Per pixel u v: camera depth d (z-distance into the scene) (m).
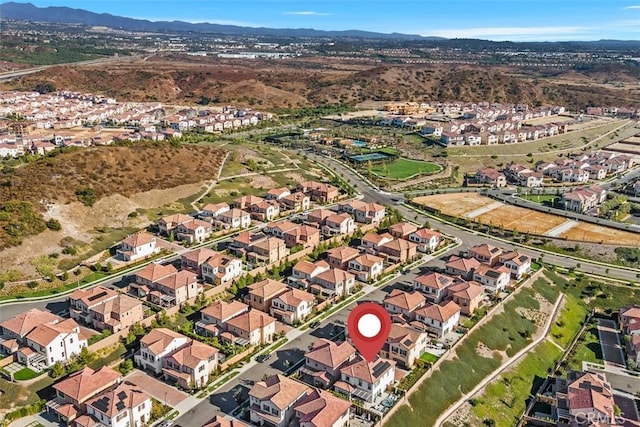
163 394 108.75
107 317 126.75
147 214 196.38
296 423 100.00
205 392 109.69
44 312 126.44
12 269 148.38
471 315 143.25
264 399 101.50
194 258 155.88
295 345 127.44
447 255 183.75
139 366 117.81
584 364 136.88
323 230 192.38
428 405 111.75
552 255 191.75
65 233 168.75
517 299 156.25
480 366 127.75
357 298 150.62
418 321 135.88
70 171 199.12
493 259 171.75
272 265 163.25
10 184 181.88
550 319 153.50
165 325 132.12
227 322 128.25
